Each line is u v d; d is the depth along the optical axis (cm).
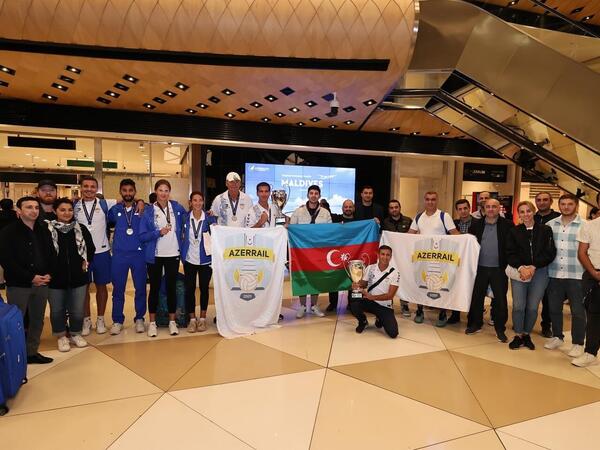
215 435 229
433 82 731
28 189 912
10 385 257
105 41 546
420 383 306
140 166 974
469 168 1274
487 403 275
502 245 417
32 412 255
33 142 881
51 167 915
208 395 280
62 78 676
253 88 720
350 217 548
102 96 776
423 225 489
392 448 219
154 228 407
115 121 872
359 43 564
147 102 817
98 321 425
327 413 257
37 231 343
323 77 653
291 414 255
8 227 322
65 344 367
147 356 356
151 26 530
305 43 563
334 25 543
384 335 429
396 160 1186
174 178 1004
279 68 615
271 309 451
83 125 852
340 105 822
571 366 348
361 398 279
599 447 223
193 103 821
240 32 545
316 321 480
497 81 672
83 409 259
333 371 327
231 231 429
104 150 937
